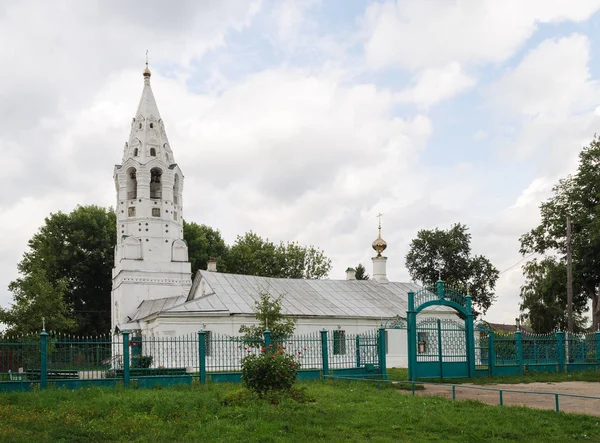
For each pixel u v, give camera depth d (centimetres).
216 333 3894
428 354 2991
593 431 1605
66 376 2355
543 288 5684
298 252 7812
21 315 4356
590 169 5394
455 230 7294
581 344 3691
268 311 3538
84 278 6731
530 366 3406
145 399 1905
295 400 1981
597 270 5253
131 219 5200
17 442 1405
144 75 5481
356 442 1472
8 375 2283
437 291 3077
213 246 7512
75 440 1460
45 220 6731
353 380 2664
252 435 1513
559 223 5444
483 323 3697
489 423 1670
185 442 1446
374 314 4525
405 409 1853
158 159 5256
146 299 5084
